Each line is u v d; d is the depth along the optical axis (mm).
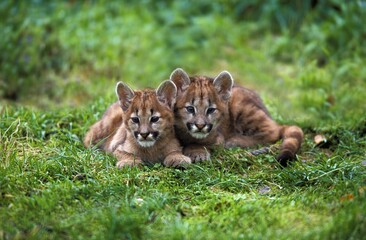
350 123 13727
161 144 11531
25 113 13258
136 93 11508
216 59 19438
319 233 8547
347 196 9648
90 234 8789
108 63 18719
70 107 15406
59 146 12086
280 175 10859
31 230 8812
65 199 9633
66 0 21422
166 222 9086
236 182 10609
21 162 10797
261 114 12859
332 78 17672
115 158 11539
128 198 9836
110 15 20562
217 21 20406
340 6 20469
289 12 20797
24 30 18953
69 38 19266
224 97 12297
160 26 20750
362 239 8539
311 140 13172
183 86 12016
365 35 19203
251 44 20359
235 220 9102
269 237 8555
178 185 10664
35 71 18250
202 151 11750
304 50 19062
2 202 9633
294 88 17625
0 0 19672
